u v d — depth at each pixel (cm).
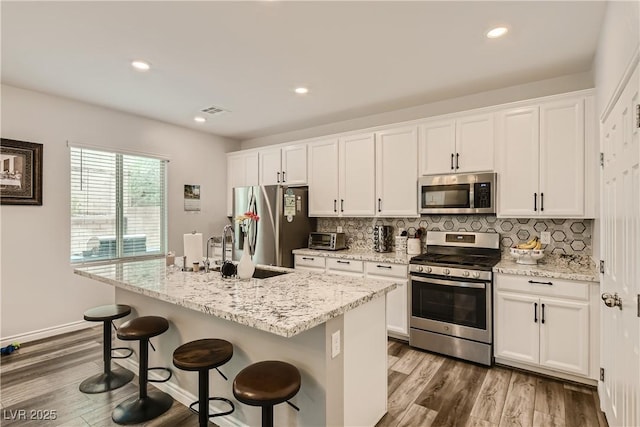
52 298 351
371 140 383
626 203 157
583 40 235
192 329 225
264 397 138
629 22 149
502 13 204
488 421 207
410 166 355
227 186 532
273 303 168
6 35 228
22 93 328
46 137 344
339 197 409
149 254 439
